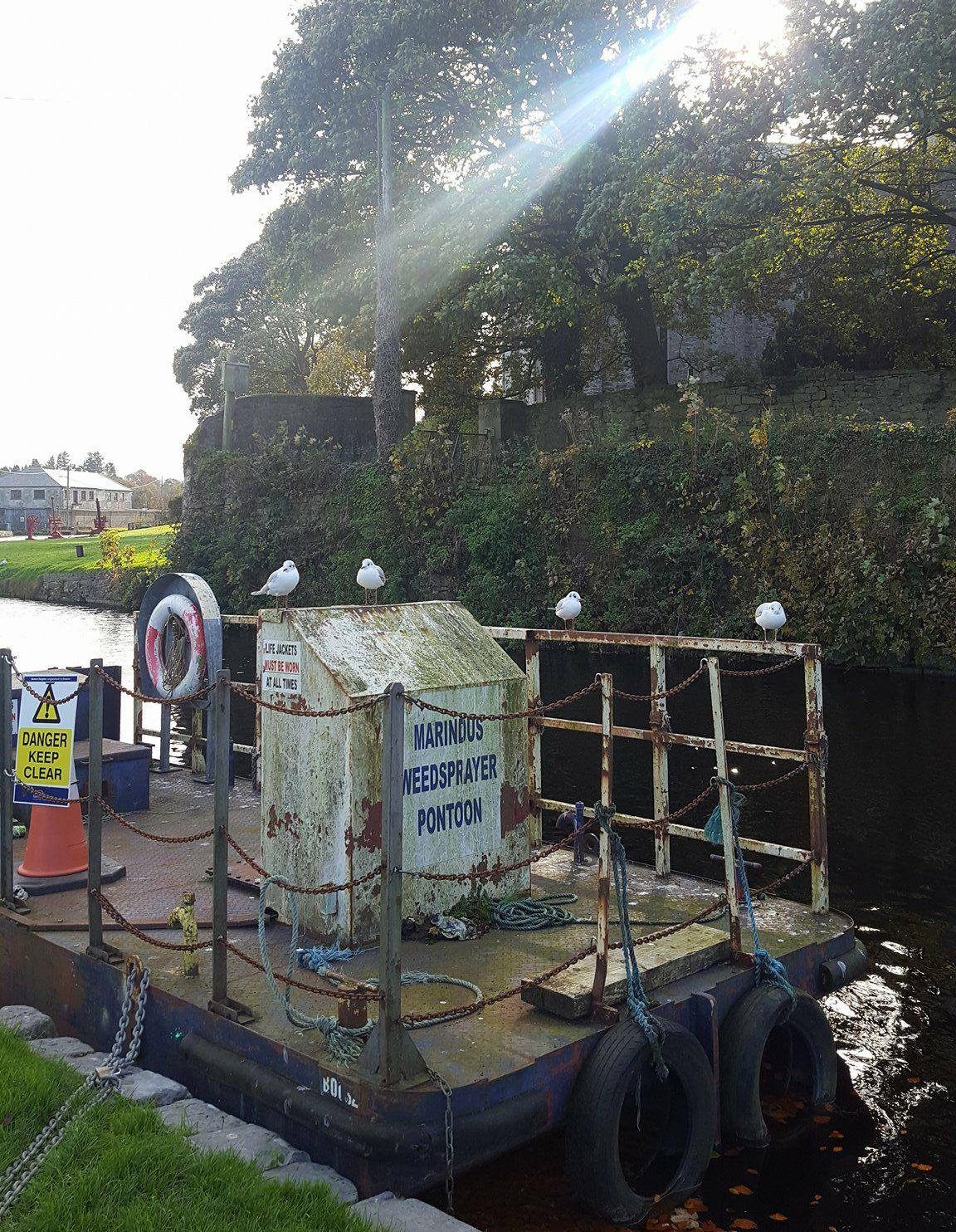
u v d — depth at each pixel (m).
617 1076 4.96
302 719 6.29
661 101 23.31
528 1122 4.84
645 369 29.84
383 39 27.98
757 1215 5.09
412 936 6.33
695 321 28.83
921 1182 5.32
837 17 19.98
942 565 20.27
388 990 4.62
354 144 30.36
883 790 12.34
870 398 24.56
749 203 21.83
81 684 6.93
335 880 6.12
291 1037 5.05
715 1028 5.56
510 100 25.86
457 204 27.30
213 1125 4.95
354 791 6.02
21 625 36.69
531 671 8.18
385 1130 4.50
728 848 6.04
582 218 25.09
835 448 22.17
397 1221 4.27
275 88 31.83
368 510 31.28
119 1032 5.67
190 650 10.15
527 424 30.53
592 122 25.14
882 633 20.50
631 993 5.28
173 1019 5.54
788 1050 6.17
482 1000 5.23
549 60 25.83
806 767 6.59
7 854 6.81
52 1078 5.14
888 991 7.43
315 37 29.61
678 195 22.69
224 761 5.31
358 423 37.41
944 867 9.80
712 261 23.39
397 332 30.97
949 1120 5.88
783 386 25.72
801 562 21.97
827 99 20.06
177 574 10.33
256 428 37.06
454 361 36.44
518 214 26.81
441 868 6.48
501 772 6.81
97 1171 4.31
